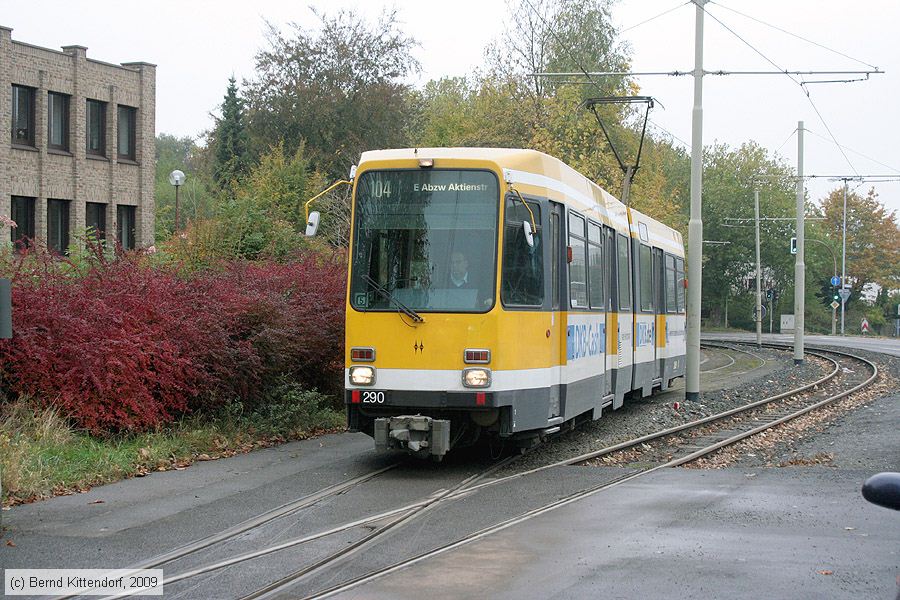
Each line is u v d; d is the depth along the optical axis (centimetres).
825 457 1319
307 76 4888
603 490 1056
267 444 1383
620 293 1692
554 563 741
